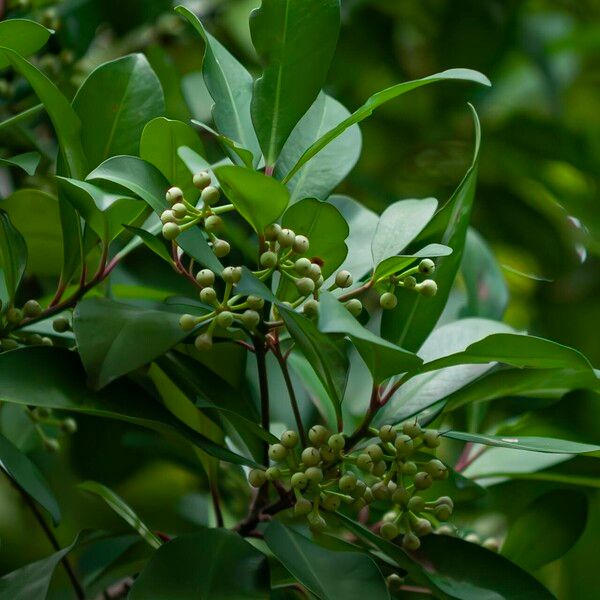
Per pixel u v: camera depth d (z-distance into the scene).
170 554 0.82
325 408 0.97
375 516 0.98
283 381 1.05
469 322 0.93
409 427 0.84
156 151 0.87
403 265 0.83
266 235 0.82
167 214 0.81
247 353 0.96
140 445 1.11
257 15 0.86
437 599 0.91
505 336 0.81
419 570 0.84
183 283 1.01
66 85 1.16
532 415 0.94
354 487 0.83
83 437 1.14
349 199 0.97
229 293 0.82
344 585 0.82
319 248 0.85
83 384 0.84
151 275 1.02
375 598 0.82
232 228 0.98
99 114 0.89
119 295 1.01
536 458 0.97
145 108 0.90
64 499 1.17
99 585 0.94
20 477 0.84
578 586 1.14
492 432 1.01
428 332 0.89
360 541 0.93
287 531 0.84
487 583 0.86
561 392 0.94
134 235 0.94
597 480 0.95
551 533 0.96
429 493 0.94
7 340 0.88
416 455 0.86
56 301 0.89
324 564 0.83
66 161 0.86
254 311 0.83
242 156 0.83
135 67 0.90
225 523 1.07
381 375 0.83
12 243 0.88
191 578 0.82
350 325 0.75
